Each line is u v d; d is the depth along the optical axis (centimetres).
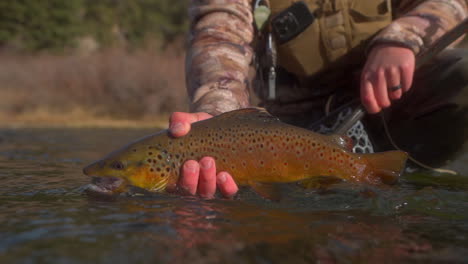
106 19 1198
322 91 117
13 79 579
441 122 109
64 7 1102
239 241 54
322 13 107
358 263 50
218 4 98
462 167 132
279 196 75
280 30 107
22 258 49
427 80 109
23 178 94
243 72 93
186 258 49
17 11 1048
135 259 48
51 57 634
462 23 87
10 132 288
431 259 51
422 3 99
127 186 79
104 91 545
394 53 88
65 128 351
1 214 63
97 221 60
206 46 95
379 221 64
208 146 79
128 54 591
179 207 68
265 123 80
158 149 79
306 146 79
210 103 87
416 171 114
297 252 51
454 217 67
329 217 65
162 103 521
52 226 58
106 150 170
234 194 76
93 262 48
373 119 110
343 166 78
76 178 95
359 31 106
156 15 1251
